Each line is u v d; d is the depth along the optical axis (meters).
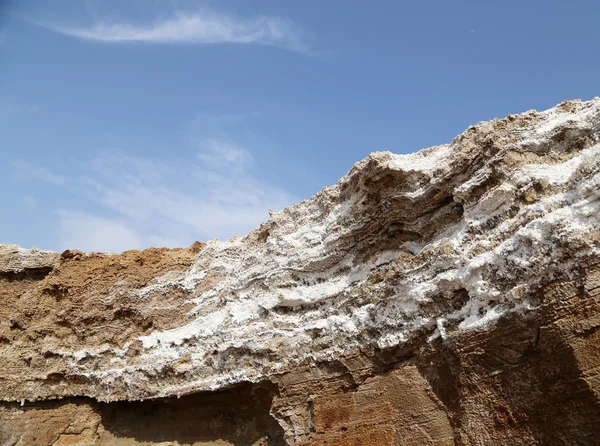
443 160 15.87
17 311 26.14
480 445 11.91
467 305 13.17
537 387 11.12
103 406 23.19
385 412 14.34
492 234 13.31
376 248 17.52
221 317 21.05
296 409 16.62
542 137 13.75
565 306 10.73
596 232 10.81
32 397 23.89
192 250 25.38
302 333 17.58
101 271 25.52
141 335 23.44
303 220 20.73
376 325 15.47
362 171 17.03
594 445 10.08
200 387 19.36
